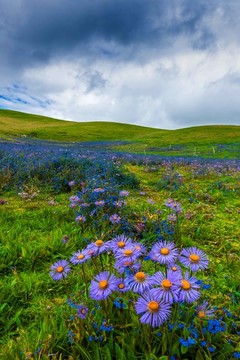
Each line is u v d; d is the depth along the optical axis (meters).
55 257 3.81
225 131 68.81
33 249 3.91
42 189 7.59
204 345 1.86
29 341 2.29
